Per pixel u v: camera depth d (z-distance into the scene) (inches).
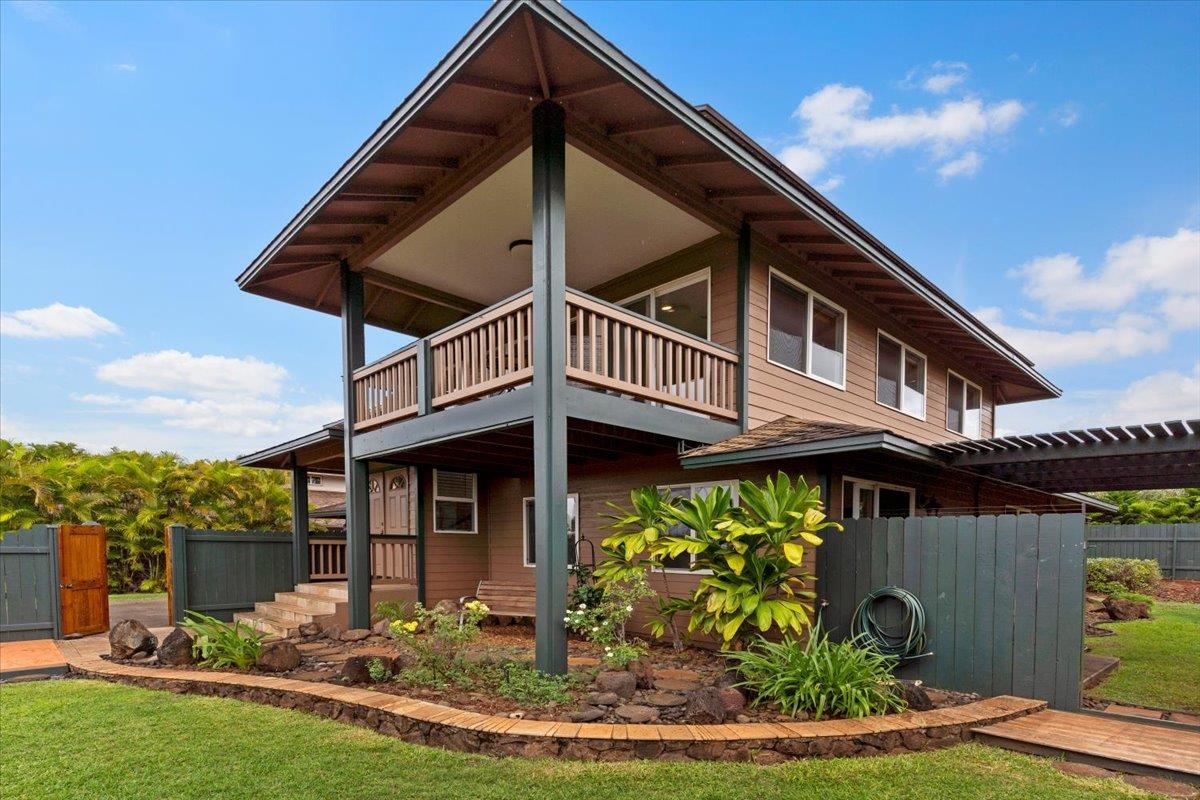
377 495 433.7
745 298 290.4
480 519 399.2
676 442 278.4
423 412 263.6
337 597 329.7
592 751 145.9
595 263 337.7
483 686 191.8
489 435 264.2
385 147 226.7
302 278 342.6
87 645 284.2
